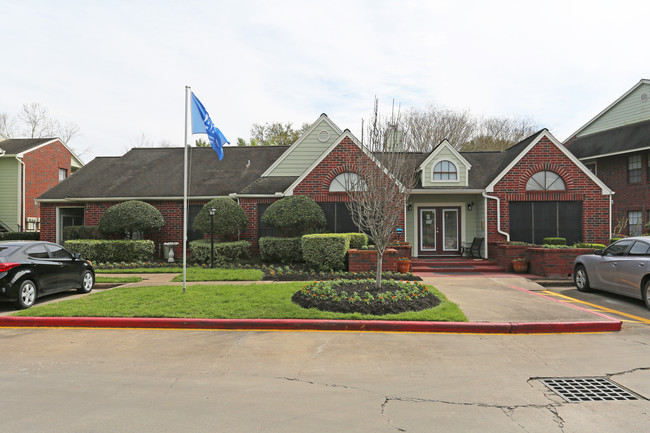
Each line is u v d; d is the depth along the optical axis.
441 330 7.25
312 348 6.25
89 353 6.00
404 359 5.73
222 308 8.23
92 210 18.34
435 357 5.83
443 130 37.91
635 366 5.45
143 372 5.19
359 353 6.00
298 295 9.09
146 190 18.44
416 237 17.48
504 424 3.79
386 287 9.38
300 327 7.41
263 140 40.62
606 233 15.58
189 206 18.16
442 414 4.00
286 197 15.38
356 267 13.41
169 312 7.94
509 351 6.12
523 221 15.87
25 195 24.78
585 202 15.67
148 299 9.02
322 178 16.14
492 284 11.46
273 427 3.71
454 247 17.50
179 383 4.81
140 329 7.43
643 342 6.60
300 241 14.95
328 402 4.28
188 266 15.19
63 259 10.27
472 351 6.12
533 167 15.79
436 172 16.61
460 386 4.74
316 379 4.96
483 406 4.20
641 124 22.20
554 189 15.80
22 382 4.82
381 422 3.82
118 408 4.11
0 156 24.14
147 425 3.75
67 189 18.98
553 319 7.57
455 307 8.34
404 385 4.77
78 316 7.80
